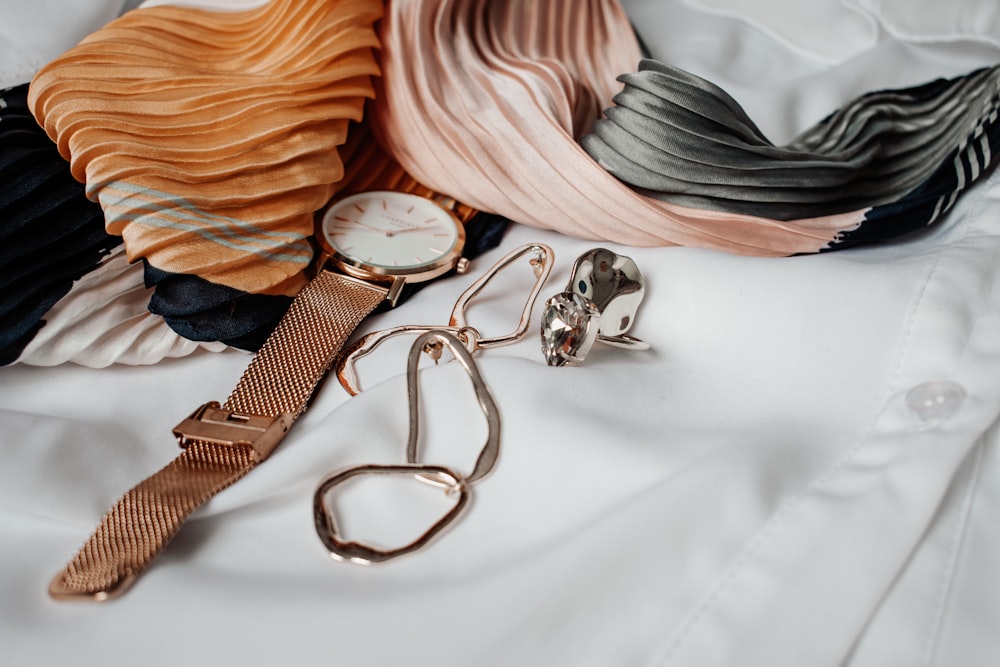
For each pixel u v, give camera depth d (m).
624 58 1.08
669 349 0.80
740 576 0.59
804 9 1.30
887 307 0.76
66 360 0.76
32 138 0.83
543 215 0.91
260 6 1.00
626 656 0.56
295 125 0.86
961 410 0.67
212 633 0.55
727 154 0.85
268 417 0.72
